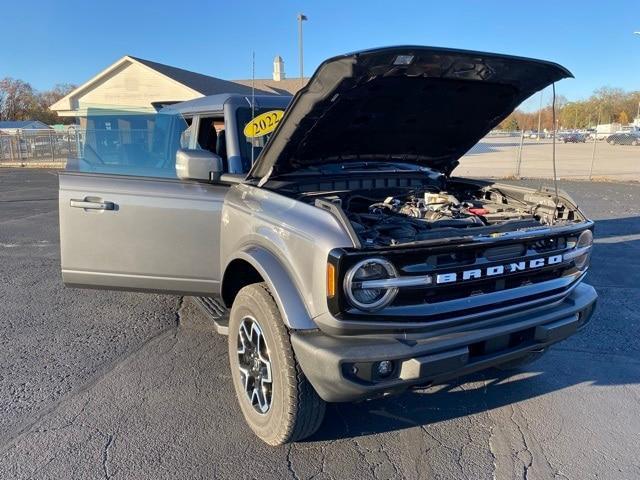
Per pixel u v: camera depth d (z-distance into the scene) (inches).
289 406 102.3
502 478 105.0
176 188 144.9
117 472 105.3
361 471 106.9
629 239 327.9
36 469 105.7
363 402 133.6
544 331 108.7
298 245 101.3
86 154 163.0
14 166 1107.3
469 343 99.2
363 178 149.2
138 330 177.8
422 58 109.5
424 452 113.3
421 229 113.6
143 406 129.7
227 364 152.3
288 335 102.6
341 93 112.7
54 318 189.5
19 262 275.3
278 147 123.6
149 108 178.2
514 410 130.4
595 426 123.6
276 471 106.4
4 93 3078.2
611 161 1163.3
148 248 147.2
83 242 153.0
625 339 173.6
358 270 91.9
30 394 135.0
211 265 142.2
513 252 105.5
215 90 1212.5
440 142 160.6
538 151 1642.5
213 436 117.6
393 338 95.9
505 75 125.1
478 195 158.9
